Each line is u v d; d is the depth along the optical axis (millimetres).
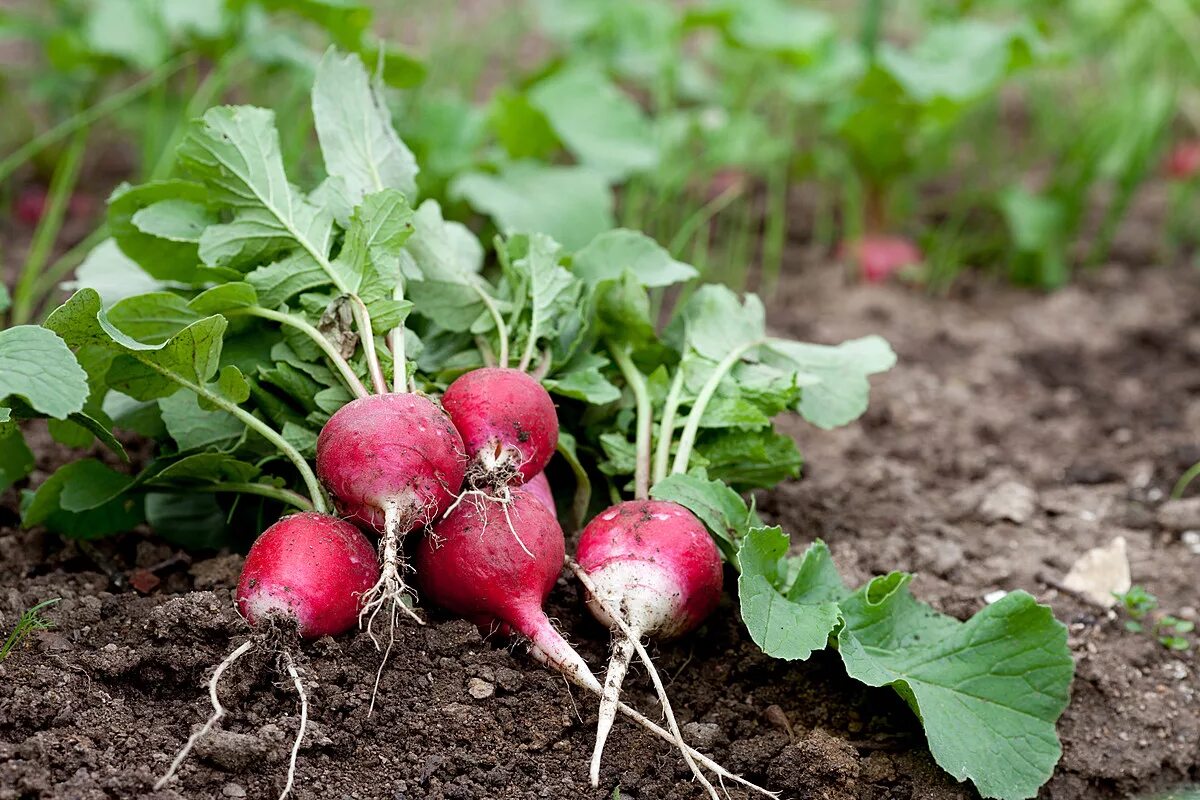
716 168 1184
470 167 1036
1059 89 1442
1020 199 1117
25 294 976
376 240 830
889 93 1069
